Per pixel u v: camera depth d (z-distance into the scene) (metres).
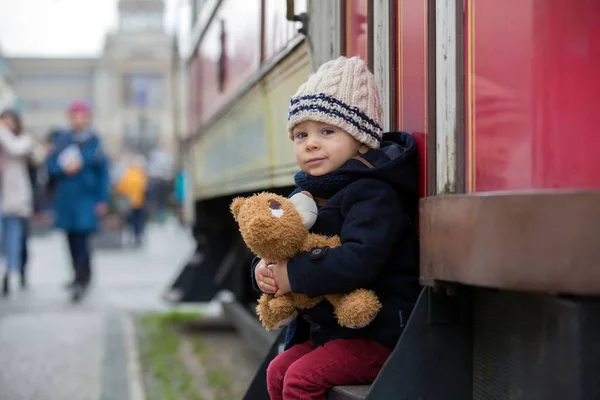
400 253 3.01
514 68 2.53
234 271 8.27
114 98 58.84
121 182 21.69
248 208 2.92
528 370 2.52
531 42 2.48
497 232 2.43
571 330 2.36
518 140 2.52
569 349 2.36
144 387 5.93
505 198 2.42
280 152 4.60
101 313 9.43
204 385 6.03
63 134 10.50
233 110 6.02
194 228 8.62
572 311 2.35
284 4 4.45
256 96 5.20
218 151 6.82
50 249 20.67
